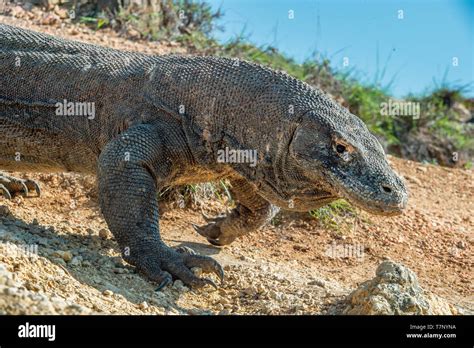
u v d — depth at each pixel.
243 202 2.74
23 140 2.67
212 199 3.12
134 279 2.45
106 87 2.60
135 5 4.13
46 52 2.68
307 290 2.53
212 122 2.52
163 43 3.97
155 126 2.54
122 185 2.47
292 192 2.47
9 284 2.08
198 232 2.84
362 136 2.43
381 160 2.41
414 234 3.16
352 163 2.39
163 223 2.98
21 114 2.66
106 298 2.28
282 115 2.46
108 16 4.04
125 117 2.57
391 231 3.15
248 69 2.54
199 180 2.61
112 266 2.49
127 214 2.47
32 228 2.62
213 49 4.02
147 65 2.61
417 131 4.63
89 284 2.35
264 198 2.61
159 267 2.46
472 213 3.46
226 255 2.79
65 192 3.01
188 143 2.54
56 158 2.68
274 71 2.52
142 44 3.89
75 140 2.64
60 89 2.63
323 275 2.79
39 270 2.27
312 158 2.41
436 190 3.62
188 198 3.07
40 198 2.95
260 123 2.48
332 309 2.38
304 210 2.51
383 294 2.29
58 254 2.43
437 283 2.82
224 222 2.80
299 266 2.83
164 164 2.54
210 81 2.54
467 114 5.09
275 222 3.09
